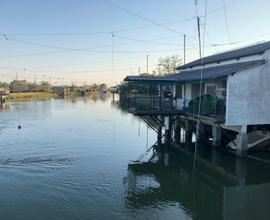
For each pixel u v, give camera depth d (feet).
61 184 63.21
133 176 69.15
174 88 121.39
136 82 96.32
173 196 58.49
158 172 72.59
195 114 89.15
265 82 77.30
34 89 501.56
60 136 115.85
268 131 80.18
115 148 96.32
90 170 72.79
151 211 51.80
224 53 118.42
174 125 105.91
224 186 64.34
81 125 145.18
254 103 77.15
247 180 67.26
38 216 49.55
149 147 97.91
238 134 79.05
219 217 50.49
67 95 453.17
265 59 77.61
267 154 80.07
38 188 61.00
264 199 57.88
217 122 78.38
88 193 58.59
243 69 75.36
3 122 154.71
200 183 65.77
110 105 268.41
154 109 96.89
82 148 95.55
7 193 58.59
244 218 50.16
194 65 122.11
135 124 149.48
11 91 435.53
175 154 88.99
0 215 49.88
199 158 83.46
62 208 52.31
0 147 96.63
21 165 76.38
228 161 79.20
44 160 81.20
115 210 51.85
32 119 167.43
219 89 88.94
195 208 53.42
